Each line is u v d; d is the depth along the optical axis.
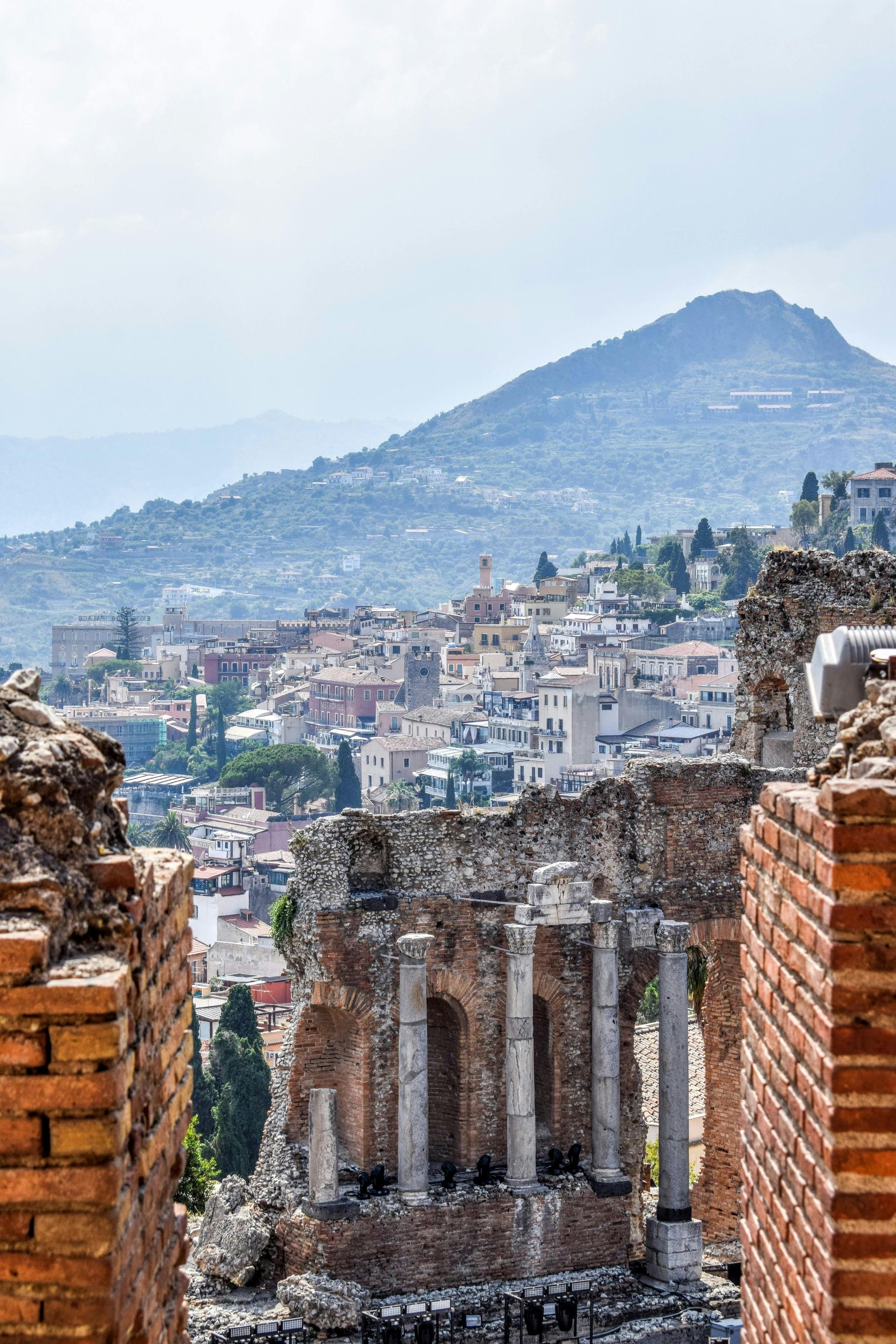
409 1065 63.22
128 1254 17.31
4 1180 16.42
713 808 71.19
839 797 17.20
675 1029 65.62
